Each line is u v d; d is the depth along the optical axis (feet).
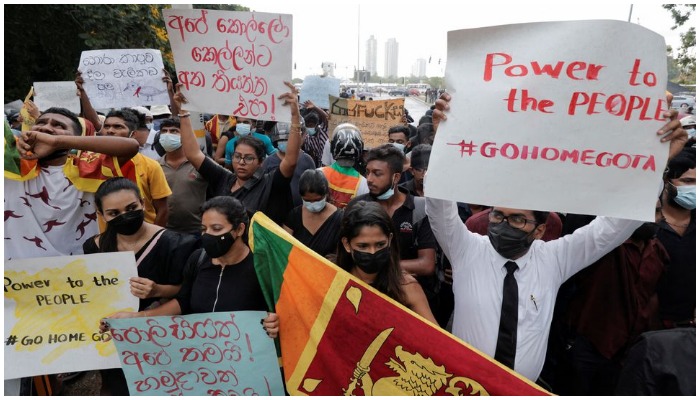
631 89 6.85
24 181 9.14
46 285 8.53
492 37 7.11
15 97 40.14
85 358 8.57
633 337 9.24
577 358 9.75
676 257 10.07
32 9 37.81
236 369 8.21
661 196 10.01
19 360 8.43
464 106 7.26
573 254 8.00
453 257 8.31
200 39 10.44
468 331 8.02
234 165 11.93
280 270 8.11
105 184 8.61
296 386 8.11
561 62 6.95
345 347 7.86
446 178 7.34
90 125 10.36
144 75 14.85
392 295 7.84
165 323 8.21
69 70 43.50
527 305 7.75
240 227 8.10
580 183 7.06
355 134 13.37
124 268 8.59
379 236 7.52
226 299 8.23
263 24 10.19
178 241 9.04
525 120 7.09
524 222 7.52
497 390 7.38
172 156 13.67
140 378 8.30
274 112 10.50
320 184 10.44
